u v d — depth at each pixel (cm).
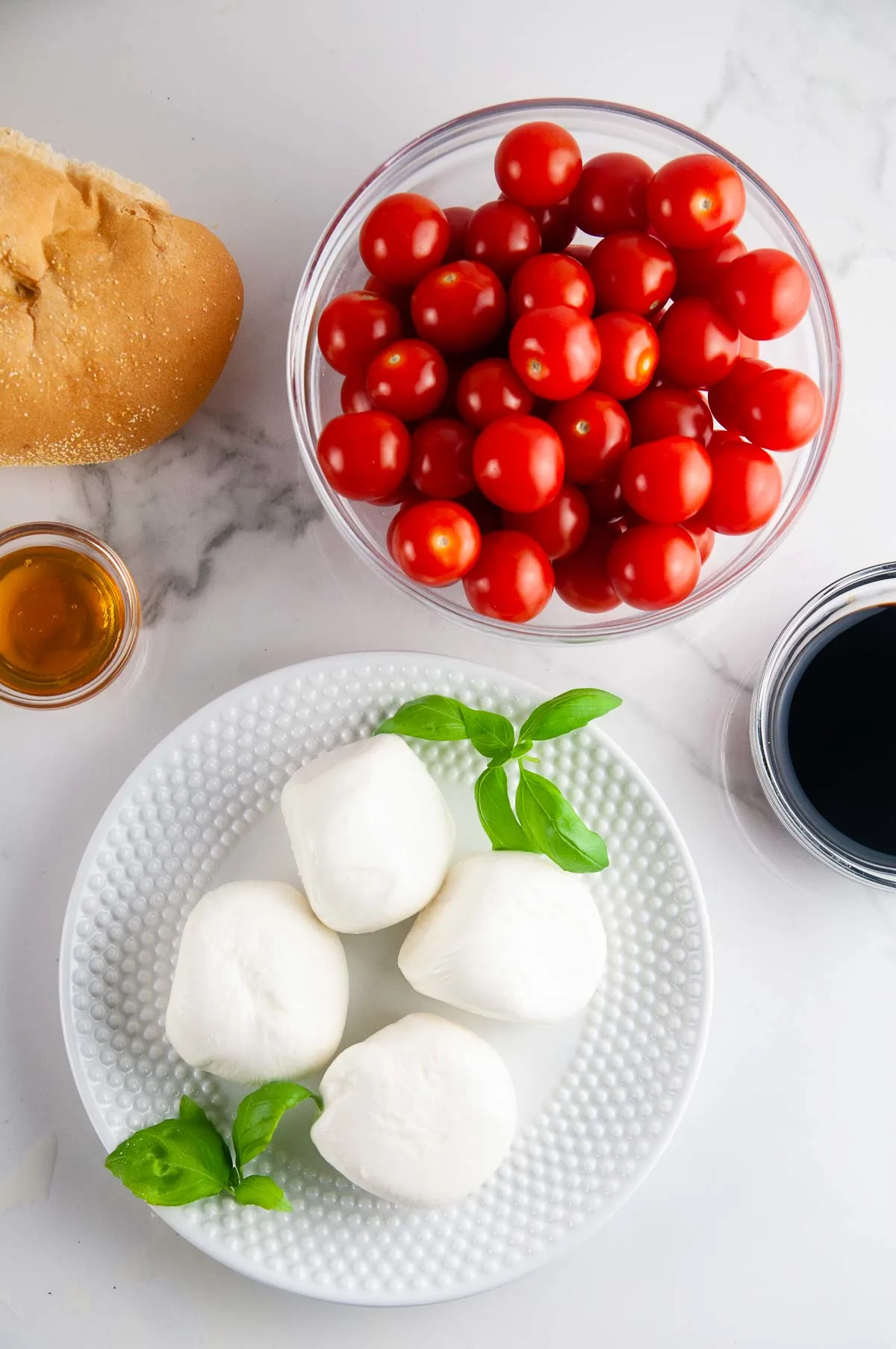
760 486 50
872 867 55
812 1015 57
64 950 54
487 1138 52
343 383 53
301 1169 54
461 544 49
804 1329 57
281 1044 52
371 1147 52
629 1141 54
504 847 54
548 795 51
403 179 54
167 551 57
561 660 57
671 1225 57
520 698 55
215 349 53
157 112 57
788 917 57
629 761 55
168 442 57
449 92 57
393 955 55
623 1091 55
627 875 55
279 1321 56
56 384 51
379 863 52
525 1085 55
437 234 50
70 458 54
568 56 57
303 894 54
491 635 52
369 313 50
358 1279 53
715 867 58
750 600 58
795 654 55
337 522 52
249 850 55
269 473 57
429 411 50
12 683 56
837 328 52
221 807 55
